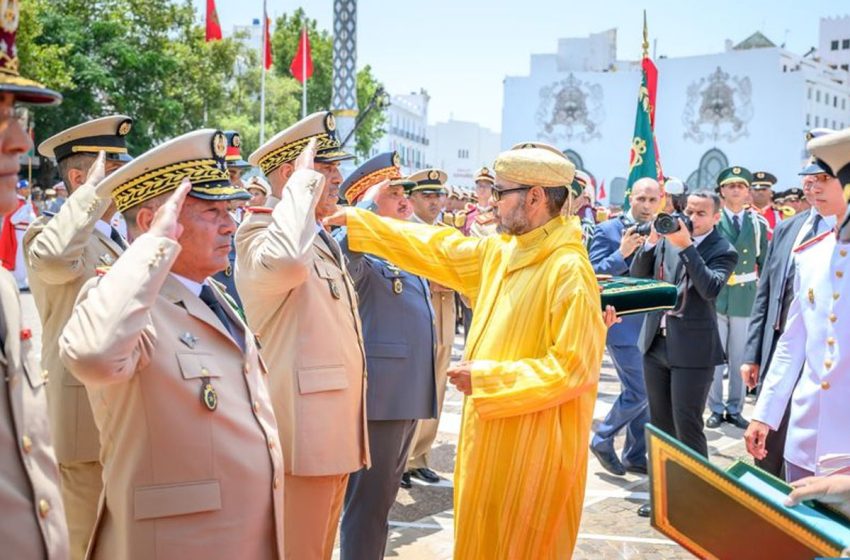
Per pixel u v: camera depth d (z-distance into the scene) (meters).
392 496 4.50
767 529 2.59
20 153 2.06
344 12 20.64
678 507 2.83
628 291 3.80
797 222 5.00
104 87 30.44
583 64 57.53
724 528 2.70
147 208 2.84
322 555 3.68
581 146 56.44
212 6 24.97
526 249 3.48
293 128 3.82
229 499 2.66
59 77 24.78
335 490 3.73
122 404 2.60
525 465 3.26
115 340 2.31
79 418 3.79
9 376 2.09
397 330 4.64
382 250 3.88
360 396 3.79
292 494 3.56
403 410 4.55
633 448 6.69
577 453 3.36
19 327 2.17
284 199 3.38
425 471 6.41
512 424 3.27
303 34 23.73
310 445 3.52
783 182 49.47
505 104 58.28
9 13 1.95
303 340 3.57
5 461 2.05
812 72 52.16
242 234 3.62
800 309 4.00
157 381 2.58
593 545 5.20
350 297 3.86
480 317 3.54
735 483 2.63
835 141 2.51
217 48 34.31
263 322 3.63
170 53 32.97
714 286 5.48
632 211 6.73
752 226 9.02
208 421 2.65
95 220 3.75
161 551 2.55
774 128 49.62
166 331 2.65
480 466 3.33
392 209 5.04
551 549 3.33
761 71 50.03
